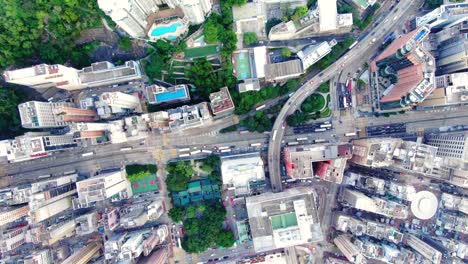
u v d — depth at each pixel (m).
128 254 156.00
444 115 185.00
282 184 187.38
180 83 185.00
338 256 188.75
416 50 152.25
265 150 187.00
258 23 181.00
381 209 166.50
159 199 188.25
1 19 162.38
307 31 179.12
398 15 182.38
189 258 188.75
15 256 177.62
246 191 165.88
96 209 187.12
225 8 173.75
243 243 188.75
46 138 158.62
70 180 179.75
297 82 183.38
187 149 185.00
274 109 182.25
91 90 186.00
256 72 177.12
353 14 179.25
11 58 170.25
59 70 154.88
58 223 171.25
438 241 182.88
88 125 152.25
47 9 165.25
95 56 182.62
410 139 186.75
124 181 180.75
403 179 187.12
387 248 173.38
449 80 160.00
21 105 156.38
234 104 177.88
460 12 164.38
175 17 171.88
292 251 186.00
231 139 186.38
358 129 186.88
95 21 174.00
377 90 179.12
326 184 188.12
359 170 186.62
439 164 158.00
